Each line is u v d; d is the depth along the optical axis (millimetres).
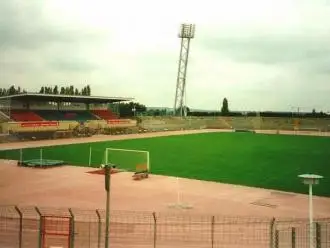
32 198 33219
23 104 105625
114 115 128625
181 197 34312
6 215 26609
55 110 112688
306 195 35906
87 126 105500
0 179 42219
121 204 31453
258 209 30359
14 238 21500
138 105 176375
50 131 95188
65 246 20125
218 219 26875
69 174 45812
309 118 155000
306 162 57844
